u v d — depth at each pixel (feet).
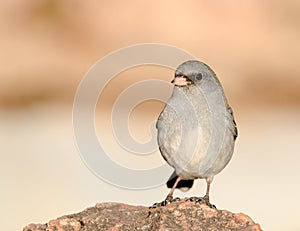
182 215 25.52
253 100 74.74
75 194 46.65
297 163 54.95
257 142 60.49
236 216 25.48
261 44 82.58
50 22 84.74
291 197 48.14
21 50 82.23
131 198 46.26
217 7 84.17
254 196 48.16
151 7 84.23
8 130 62.75
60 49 82.48
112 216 25.93
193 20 83.56
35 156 55.11
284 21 83.56
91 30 83.51
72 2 85.15
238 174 52.54
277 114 70.38
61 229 25.26
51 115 68.18
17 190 47.67
